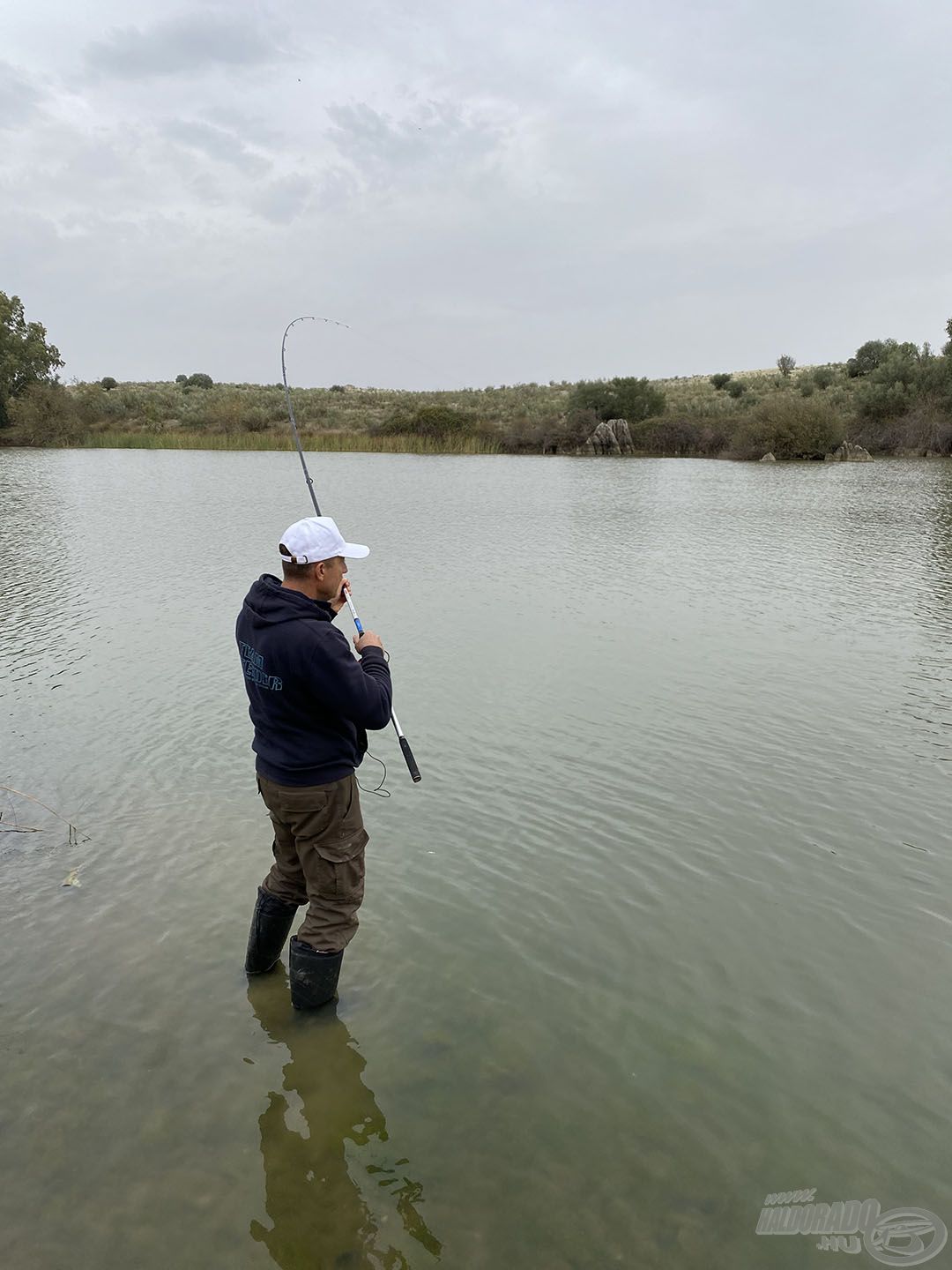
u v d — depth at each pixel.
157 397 74.62
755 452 42.59
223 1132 3.03
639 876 4.71
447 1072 3.32
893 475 32.16
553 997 3.74
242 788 5.70
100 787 5.70
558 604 10.97
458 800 5.55
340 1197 2.79
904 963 4.03
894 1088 3.29
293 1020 3.59
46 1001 3.67
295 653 3.36
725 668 8.34
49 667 8.17
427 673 8.10
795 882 4.68
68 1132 3.02
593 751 6.35
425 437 50.91
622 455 47.81
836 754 6.33
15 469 33.41
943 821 5.36
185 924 4.23
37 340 58.81
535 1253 2.61
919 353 49.75
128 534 16.58
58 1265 2.55
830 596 11.55
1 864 4.74
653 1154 2.97
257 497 23.36
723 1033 3.56
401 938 4.13
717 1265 2.58
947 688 7.80
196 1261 2.56
